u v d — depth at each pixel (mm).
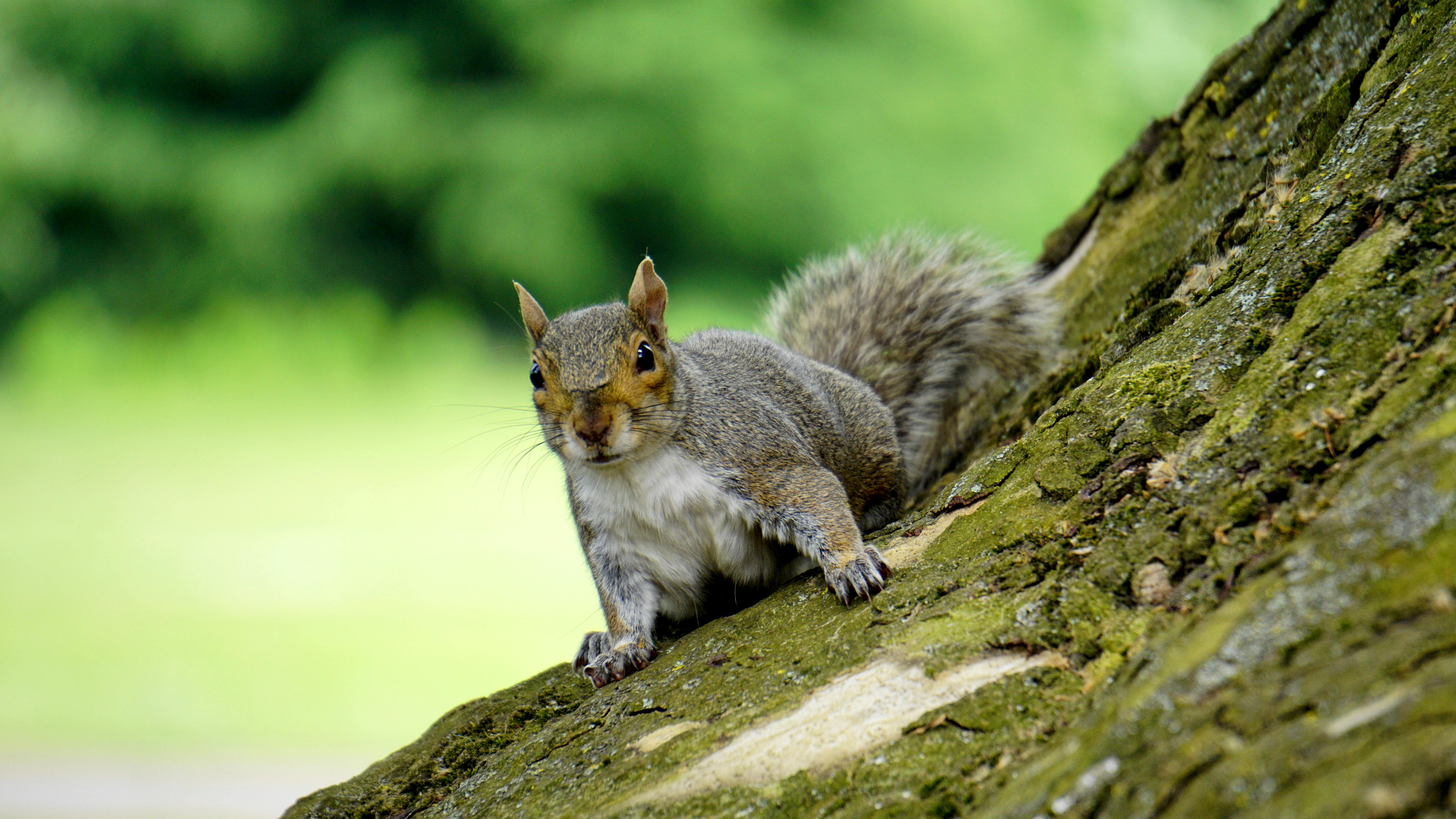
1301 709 3492
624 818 4832
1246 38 8016
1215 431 4973
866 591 5855
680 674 5945
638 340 7391
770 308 10922
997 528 5559
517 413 36188
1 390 42562
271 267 46312
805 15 48312
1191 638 4012
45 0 46625
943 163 47000
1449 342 4457
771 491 7285
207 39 47031
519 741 6387
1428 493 3811
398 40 47688
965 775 4355
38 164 46188
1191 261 7164
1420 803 3000
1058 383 8062
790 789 4613
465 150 46062
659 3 47062
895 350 10133
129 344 44812
